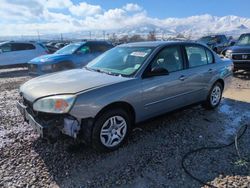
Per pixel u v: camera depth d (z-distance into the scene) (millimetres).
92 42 10094
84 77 3986
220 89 5840
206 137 4242
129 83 3805
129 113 3953
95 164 3416
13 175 3164
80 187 2953
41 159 3543
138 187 2941
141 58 4262
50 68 8867
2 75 12203
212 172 3201
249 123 4914
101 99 3455
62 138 3494
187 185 2959
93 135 3498
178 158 3545
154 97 4160
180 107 4801
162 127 4656
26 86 3949
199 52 5238
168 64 4504
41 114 3498
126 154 3670
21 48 14008
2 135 4344
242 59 9438
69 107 3271
